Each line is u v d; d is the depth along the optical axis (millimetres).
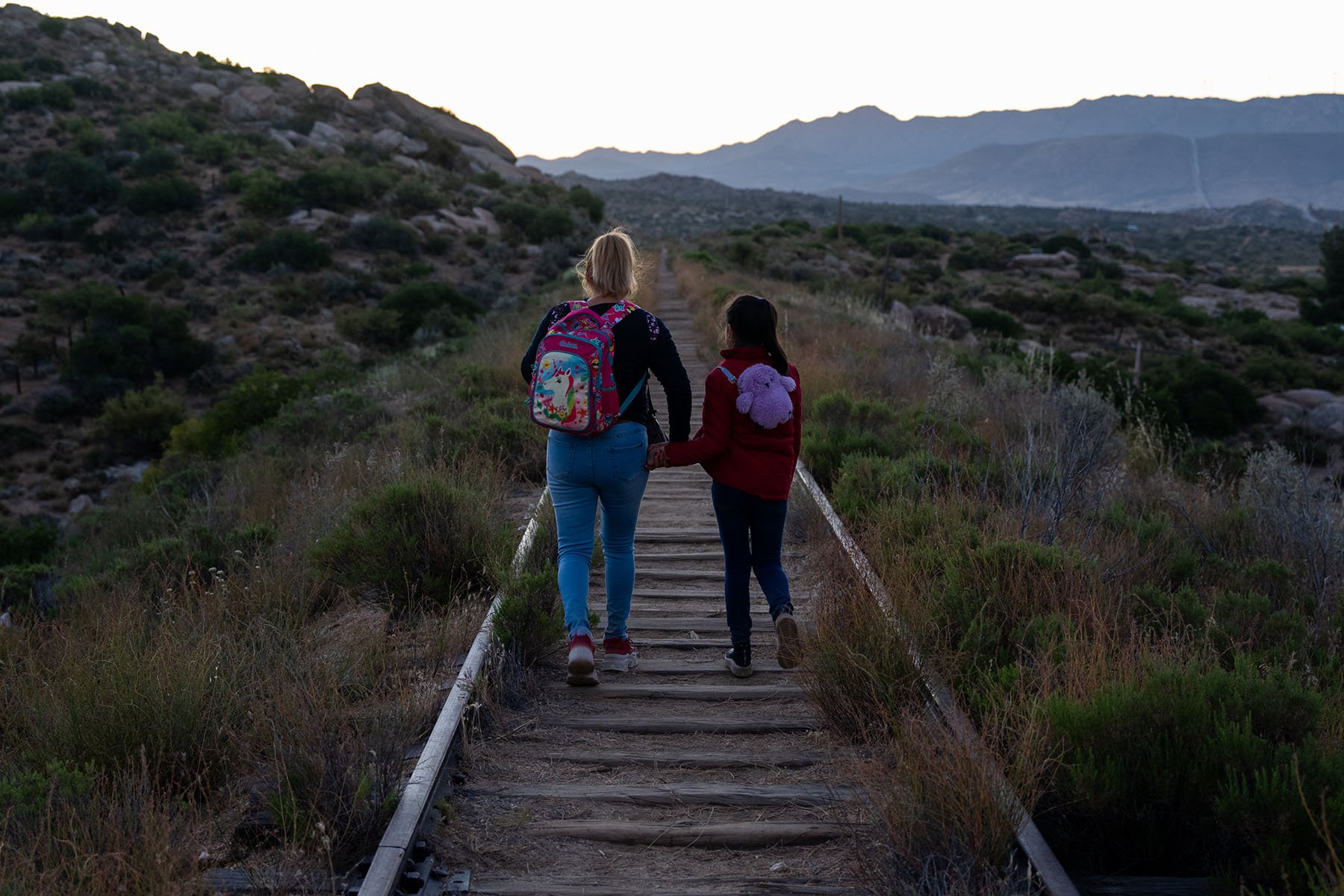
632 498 4406
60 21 92062
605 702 4535
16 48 82250
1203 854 3166
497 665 4449
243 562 6730
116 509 16281
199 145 66938
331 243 56094
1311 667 4723
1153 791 3152
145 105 77750
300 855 2949
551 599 5242
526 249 62312
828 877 3059
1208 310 65438
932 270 68125
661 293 37312
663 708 4465
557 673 4875
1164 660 3977
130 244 53625
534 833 3301
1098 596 4793
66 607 7656
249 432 20938
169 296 47250
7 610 8773
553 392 4047
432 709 4031
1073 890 2727
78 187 57156
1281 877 2750
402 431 11070
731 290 26328
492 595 5570
